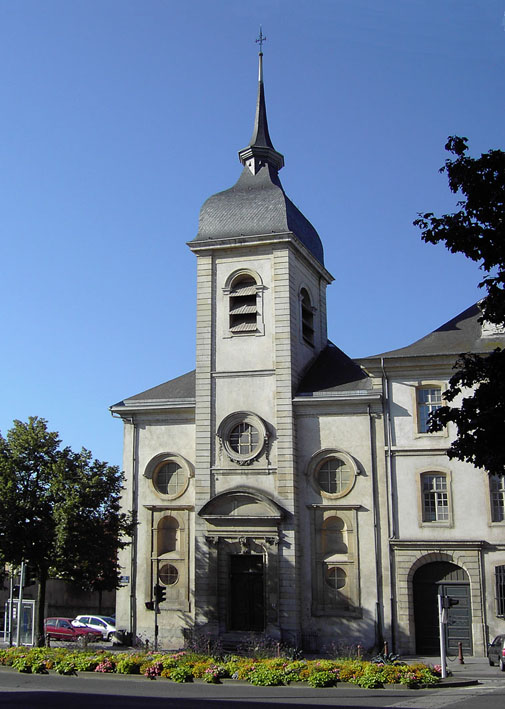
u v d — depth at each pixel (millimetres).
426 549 38125
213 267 44500
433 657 37094
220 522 40719
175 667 28359
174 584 42062
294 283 44062
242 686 26438
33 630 40031
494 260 18969
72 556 37562
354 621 38531
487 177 18828
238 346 43031
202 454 42156
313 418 41375
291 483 40312
